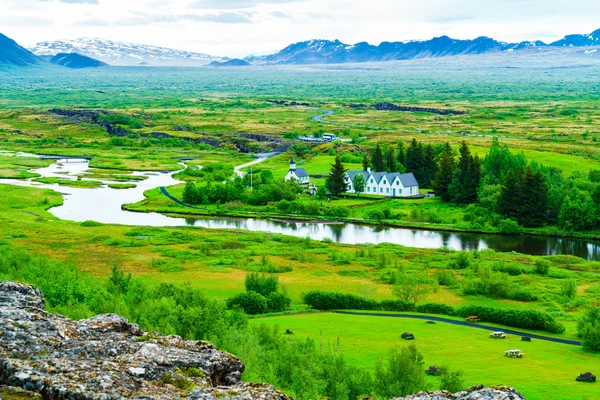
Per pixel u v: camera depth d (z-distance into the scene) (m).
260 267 156.25
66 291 95.81
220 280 144.00
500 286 133.75
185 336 81.69
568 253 180.88
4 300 40.06
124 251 172.38
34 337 34.38
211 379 34.03
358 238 199.00
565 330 111.44
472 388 33.72
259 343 85.12
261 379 67.25
